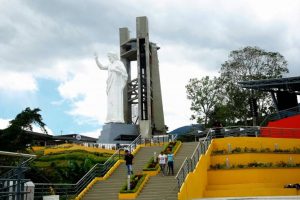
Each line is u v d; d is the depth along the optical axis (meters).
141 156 33.38
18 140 34.62
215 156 31.17
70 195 28.03
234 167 29.66
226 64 58.41
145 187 26.72
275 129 38.19
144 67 62.19
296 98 46.22
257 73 56.97
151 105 61.53
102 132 54.62
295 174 29.88
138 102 60.03
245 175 29.17
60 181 35.31
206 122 59.38
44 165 38.50
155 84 62.81
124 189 26.33
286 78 42.38
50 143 63.88
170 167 28.52
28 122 37.31
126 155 27.59
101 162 41.09
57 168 37.56
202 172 28.72
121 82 55.72
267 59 57.25
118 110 55.03
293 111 41.34
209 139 33.44
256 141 32.12
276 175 29.36
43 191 27.61
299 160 31.52
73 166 38.34
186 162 28.08
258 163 29.81
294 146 33.09
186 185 25.03
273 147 32.38
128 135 54.62
